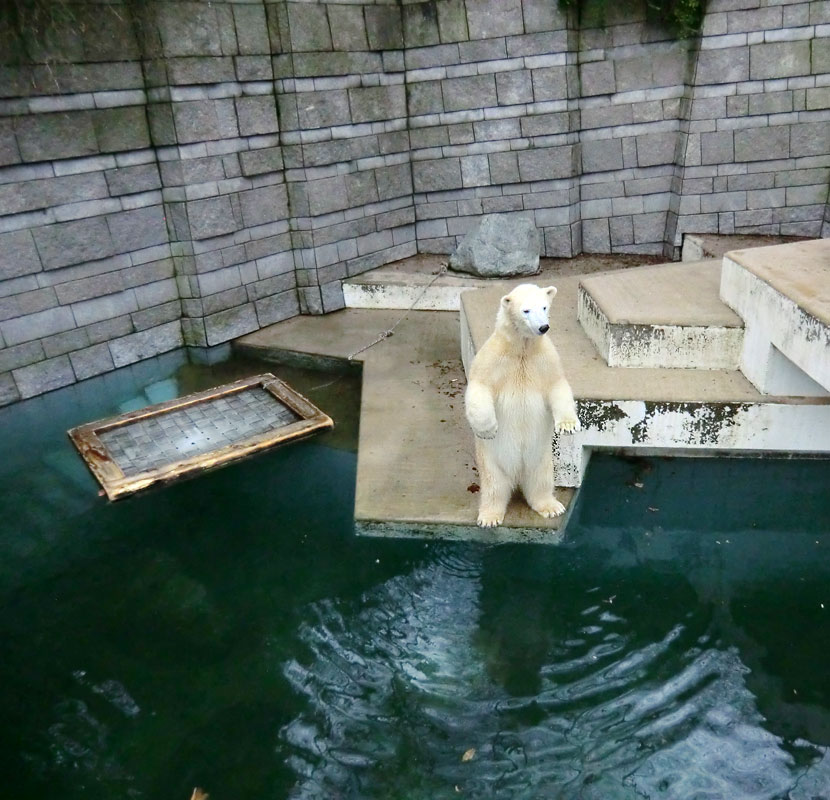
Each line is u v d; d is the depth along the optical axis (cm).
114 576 367
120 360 618
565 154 714
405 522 388
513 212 754
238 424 511
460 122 727
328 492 429
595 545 377
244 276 663
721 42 655
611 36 684
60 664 313
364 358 607
